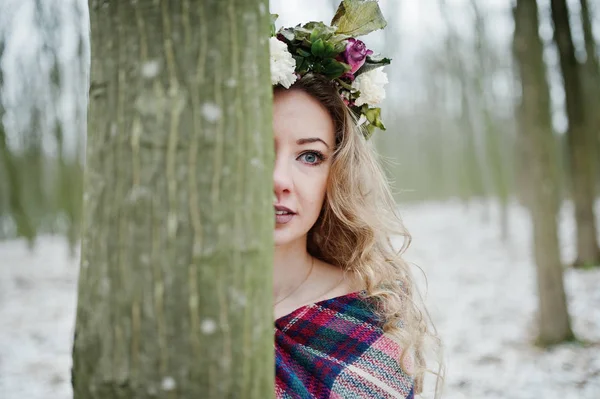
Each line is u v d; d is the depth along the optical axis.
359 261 1.46
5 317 7.23
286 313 1.35
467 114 11.49
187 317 0.64
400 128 17.42
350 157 1.39
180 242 0.64
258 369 0.69
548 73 7.02
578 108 7.55
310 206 1.29
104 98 0.67
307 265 1.46
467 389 4.10
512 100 10.91
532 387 4.06
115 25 0.67
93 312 0.67
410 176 18.72
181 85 0.65
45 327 6.73
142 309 0.64
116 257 0.65
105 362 0.66
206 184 0.65
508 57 9.72
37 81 9.19
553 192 5.09
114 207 0.66
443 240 12.96
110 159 0.66
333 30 1.30
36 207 12.56
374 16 1.33
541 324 5.12
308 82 1.29
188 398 0.65
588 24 7.09
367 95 1.39
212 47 0.65
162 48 0.65
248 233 0.67
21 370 5.06
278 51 1.24
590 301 6.34
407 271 1.58
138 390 0.65
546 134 4.99
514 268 9.02
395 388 1.29
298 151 1.29
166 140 0.64
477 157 12.82
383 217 1.55
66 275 10.30
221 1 0.66
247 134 0.67
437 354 1.58
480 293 7.46
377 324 1.36
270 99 0.72
